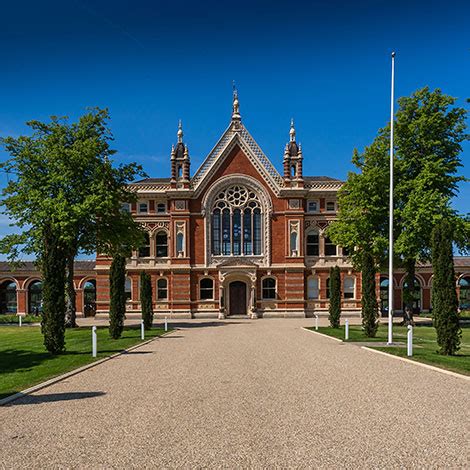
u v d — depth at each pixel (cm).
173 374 1625
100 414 1075
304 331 3588
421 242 3934
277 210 5734
